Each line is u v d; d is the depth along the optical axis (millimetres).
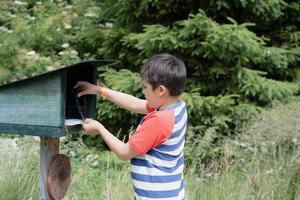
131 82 5020
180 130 2322
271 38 5801
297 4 5637
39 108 2307
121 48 5699
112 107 5254
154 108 2574
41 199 2600
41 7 7383
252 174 3791
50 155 2572
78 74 2682
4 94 2338
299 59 5602
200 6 5324
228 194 3527
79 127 2484
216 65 5105
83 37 6059
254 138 4180
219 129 4926
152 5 5297
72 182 3865
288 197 3613
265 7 5223
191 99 4805
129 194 3420
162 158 2291
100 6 6895
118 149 2289
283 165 3844
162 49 5188
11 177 3324
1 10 7555
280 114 4293
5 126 2354
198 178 3953
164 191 2295
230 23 5414
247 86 4977
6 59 6203
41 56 6367
